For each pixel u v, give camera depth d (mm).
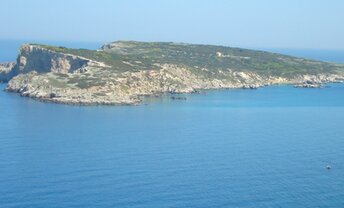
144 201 99500
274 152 137375
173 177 113500
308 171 119750
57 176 112812
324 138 157375
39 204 97125
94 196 101375
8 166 119812
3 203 97250
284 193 105000
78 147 139250
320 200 101750
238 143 147875
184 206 97562
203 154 133875
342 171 120125
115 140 149000
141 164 123062
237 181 111625
